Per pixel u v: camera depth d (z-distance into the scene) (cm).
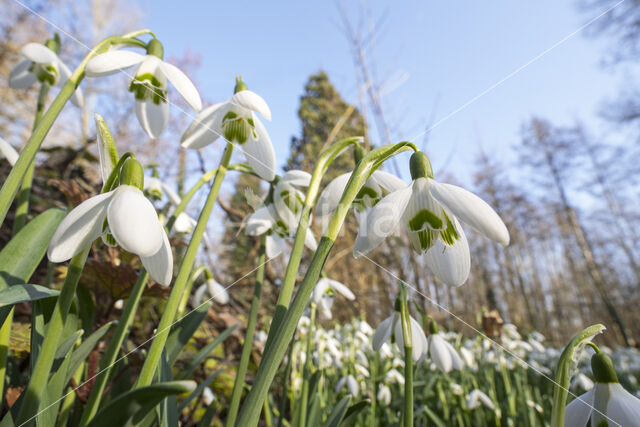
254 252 22
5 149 16
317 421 19
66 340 12
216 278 22
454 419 28
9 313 12
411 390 12
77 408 16
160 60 13
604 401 9
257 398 8
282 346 8
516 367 31
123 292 20
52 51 17
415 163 10
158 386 7
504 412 25
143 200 9
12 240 14
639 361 56
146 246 8
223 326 30
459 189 9
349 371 33
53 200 33
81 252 9
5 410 15
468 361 28
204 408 26
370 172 10
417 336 15
